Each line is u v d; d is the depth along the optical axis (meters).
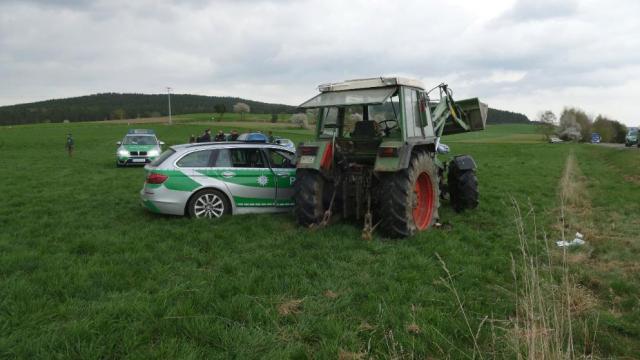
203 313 3.94
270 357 3.22
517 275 4.98
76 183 13.60
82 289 4.50
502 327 3.55
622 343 3.55
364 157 7.33
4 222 7.84
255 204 8.09
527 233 6.96
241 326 3.69
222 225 7.20
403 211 6.38
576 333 3.63
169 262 5.47
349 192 6.95
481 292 4.50
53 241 6.47
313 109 7.69
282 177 8.27
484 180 14.94
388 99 6.95
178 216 7.97
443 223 7.45
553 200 10.39
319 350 3.36
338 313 4.00
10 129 68.12
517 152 34.50
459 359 3.26
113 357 3.27
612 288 4.64
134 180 14.38
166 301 4.12
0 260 5.38
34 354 3.27
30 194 11.17
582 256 5.65
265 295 4.38
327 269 5.16
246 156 8.15
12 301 4.12
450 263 5.38
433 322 3.80
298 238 6.37
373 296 4.33
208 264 5.49
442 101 8.89
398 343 3.42
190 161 7.80
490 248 6.14
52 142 44.41
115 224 7.57
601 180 14.47
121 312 3.89
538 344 3.07
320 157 6.82
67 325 3.64
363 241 6.27
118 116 120.19
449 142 54.56
